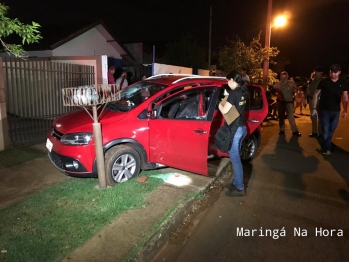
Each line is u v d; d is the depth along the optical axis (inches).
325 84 280.8
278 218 171.3
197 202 187.8
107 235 139.7
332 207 185.0
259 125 263.4
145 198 177.9
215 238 151.9
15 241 131.6
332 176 236.8
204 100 217.5
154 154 205.9
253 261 134.0
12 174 211.3
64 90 169.5
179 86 218.7
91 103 171.2
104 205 165.3
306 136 378.3
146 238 138.8
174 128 199.5
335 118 283.9
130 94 233.8
